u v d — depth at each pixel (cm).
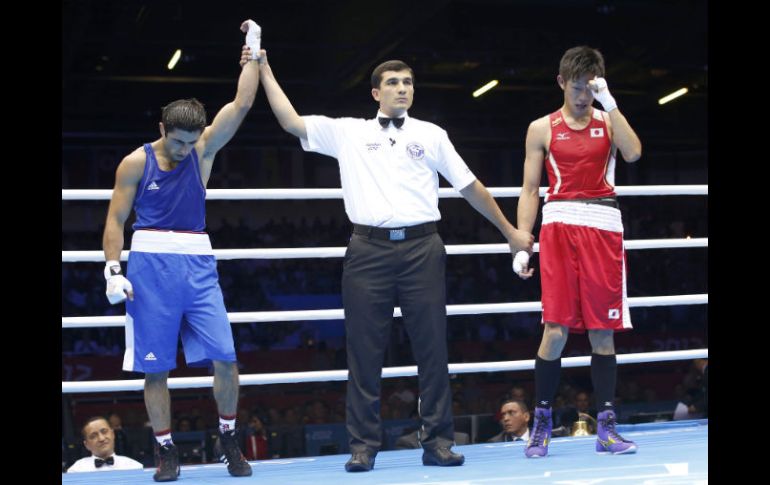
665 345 1557
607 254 380
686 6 1565
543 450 384
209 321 350
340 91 1984
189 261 350
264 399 1206
